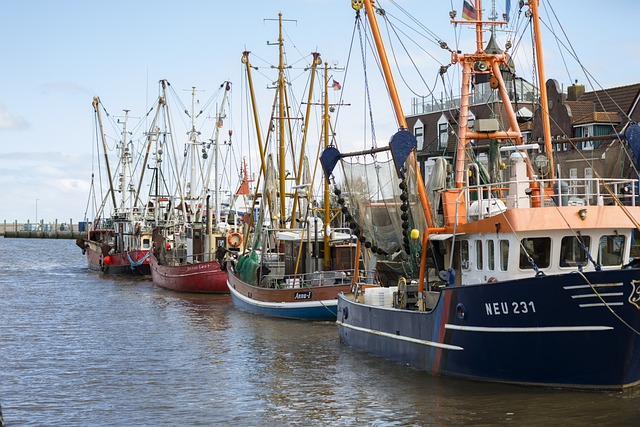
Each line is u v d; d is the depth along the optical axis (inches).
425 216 989.2
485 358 818.2
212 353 1146.0
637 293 732.7
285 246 1637.6
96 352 1168.2
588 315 747.4
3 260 4170.8
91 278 2780.5
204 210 2652.6
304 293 1483.8
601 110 2276.1
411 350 940.6
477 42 994.7
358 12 1088.2
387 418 753.6
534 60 1034.7
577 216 830.5
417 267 1010.7
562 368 776.9
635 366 768.3
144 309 1745.8
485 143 1674.5
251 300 1617.9
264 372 995.3
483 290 803.4
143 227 2910.9
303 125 1936.5
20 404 852.0
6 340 1289.4
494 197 1004.6
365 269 1432.1
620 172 1253.7
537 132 2249.0
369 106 1104.8
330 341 1232.8
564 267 838.5
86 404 850.1
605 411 732.7
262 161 1886.1
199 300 1952.5
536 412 738.2
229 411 807.7
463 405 773.9
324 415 778.2
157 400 861.2
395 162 964.6
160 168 2910.9
